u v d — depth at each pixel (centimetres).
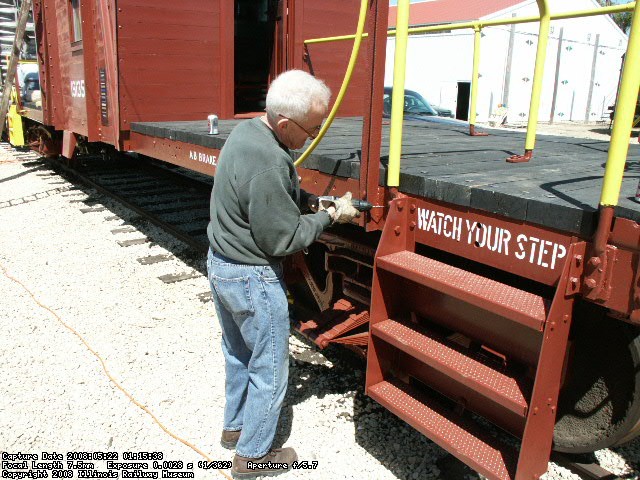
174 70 600
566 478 267
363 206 256
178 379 355
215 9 613
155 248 603
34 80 1141
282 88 229
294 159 333
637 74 165
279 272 249
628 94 167
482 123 2702
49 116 873
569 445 262
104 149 894
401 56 237
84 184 926
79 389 342
